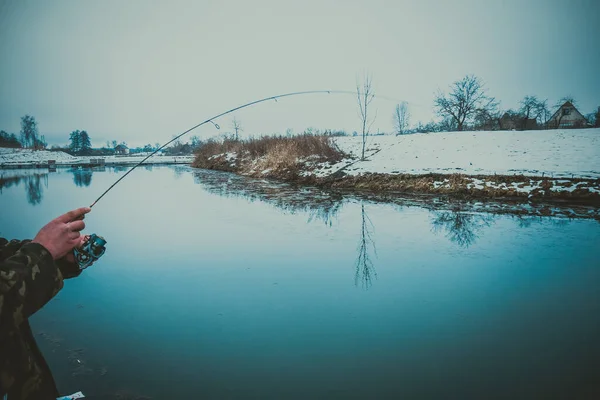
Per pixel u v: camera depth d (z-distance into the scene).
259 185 20.03
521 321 4.34
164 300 5.03
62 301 4.98
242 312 4.63
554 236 8.16
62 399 2.90
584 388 3.09
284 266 6.45
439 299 5.00
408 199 13.59
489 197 13.17
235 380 3.22
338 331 4.14
